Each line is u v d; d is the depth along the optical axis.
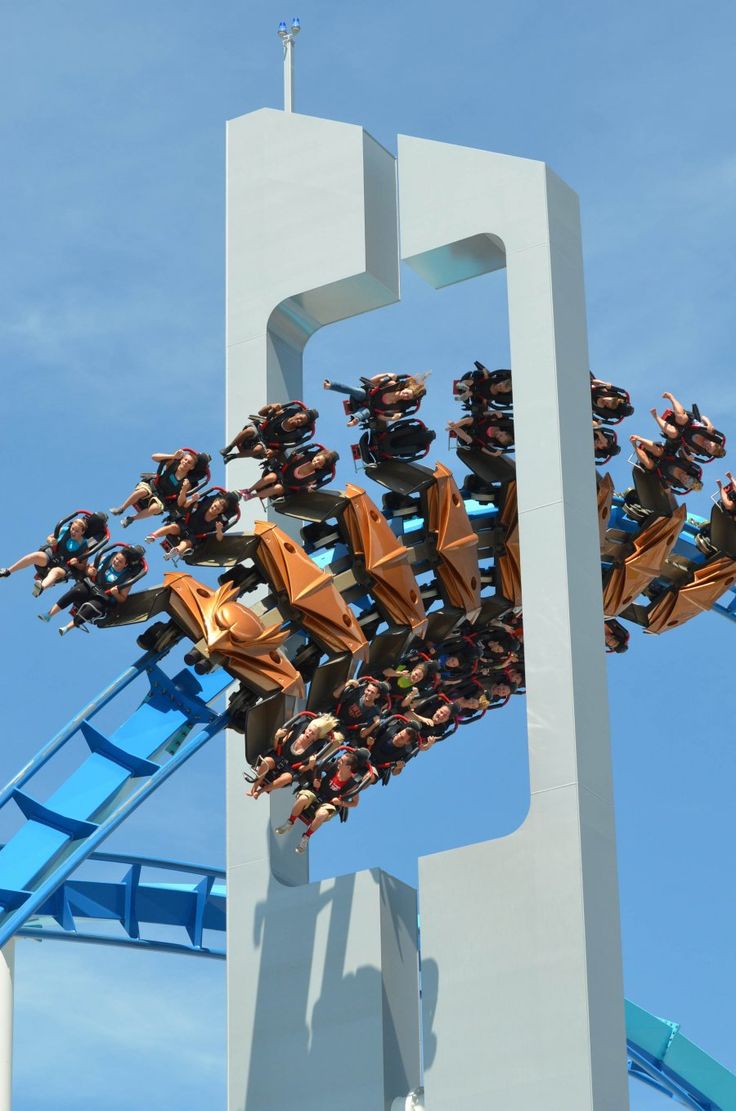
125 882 85.06
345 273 63.84
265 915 58.62
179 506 58.72
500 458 64.75
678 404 67.88
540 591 57.22
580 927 53.00
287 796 60.69
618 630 70.56
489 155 62.53
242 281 65.69
